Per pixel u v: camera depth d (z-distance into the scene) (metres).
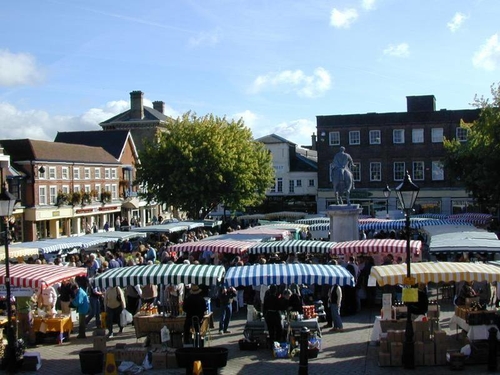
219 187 51.22
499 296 19.44
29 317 17.42
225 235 29.44
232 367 14.48
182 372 14.31
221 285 19.12
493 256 24.80
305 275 16.48
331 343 16.64
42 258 25.61
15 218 49.31
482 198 40.59
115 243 34.41
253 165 52.19
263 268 17.23
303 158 67.75
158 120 76.94
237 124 53.41
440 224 31.45
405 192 14.45
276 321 15.93
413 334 14.38
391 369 14.11
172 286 18.58
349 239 28.38
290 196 67.44
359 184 61.88
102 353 14.49
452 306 21.20
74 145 59.28
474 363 14.40
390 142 61.00
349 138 61.97
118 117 79.62
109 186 63.16
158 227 37.38
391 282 15.38
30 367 14.65
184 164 50.28
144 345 16.44
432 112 59.91
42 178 51.75
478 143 40.28
